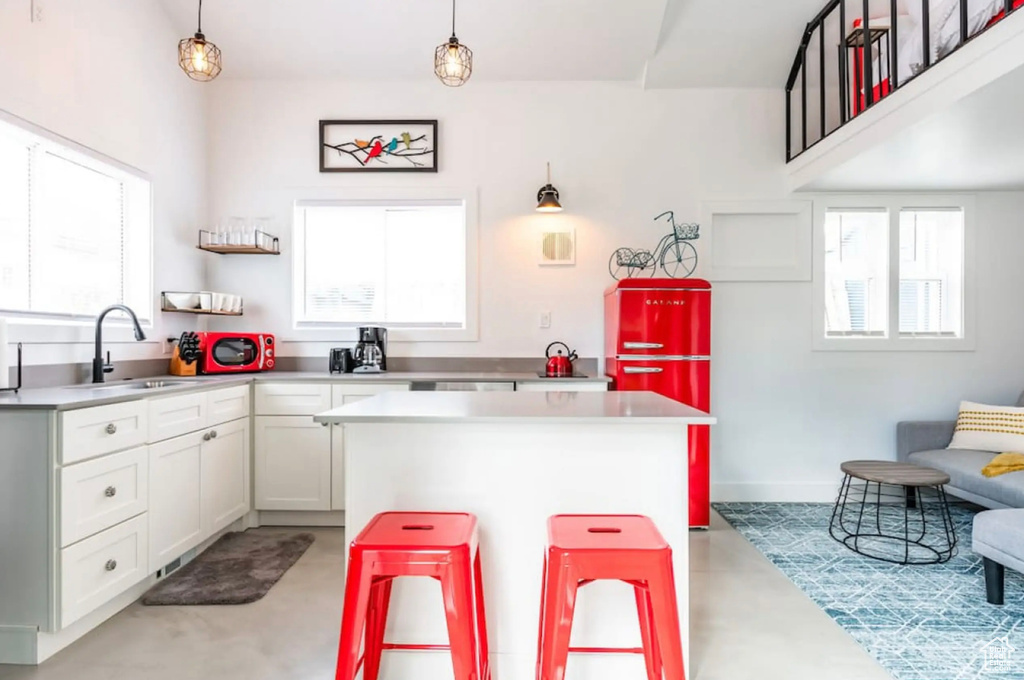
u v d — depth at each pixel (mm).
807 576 2727
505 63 3852
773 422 3988
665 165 3969
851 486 3973
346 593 1447
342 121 3957
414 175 3988
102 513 2143
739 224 4008
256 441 3330
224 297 3662
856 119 3070
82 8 2781
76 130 2750
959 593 2543
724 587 2607
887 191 3920
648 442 1841
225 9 3506
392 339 3965
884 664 1987
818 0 3506
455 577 1426
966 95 2281
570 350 3957
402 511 1827
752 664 1985
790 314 3980
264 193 3969
